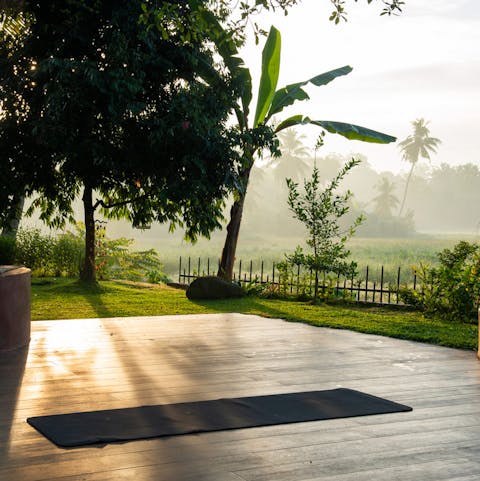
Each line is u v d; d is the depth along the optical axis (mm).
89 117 12547
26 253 16781
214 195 13281
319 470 3555
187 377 5883
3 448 3846
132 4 11906
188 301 12141
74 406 4820
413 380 5949
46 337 7852
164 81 12930
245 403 4980
